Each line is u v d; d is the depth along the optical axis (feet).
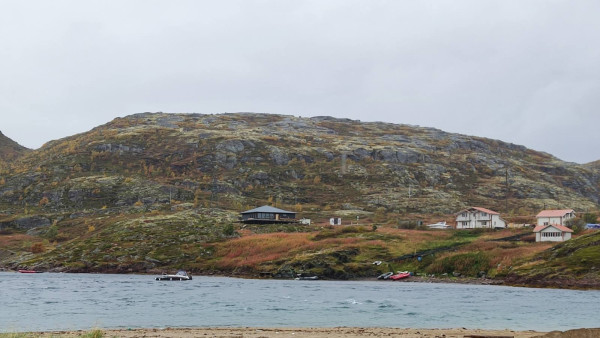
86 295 317.01
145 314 228.02
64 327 186.50
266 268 513.86
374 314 229.66
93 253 604.08
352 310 244.22
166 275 466.70
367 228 636.07
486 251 495.00
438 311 242.58
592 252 431.02
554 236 532.73
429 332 165.99
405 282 447.42
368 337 149.89
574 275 398.01
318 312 236.02
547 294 338.54
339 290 362.12
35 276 506.48
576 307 263.29
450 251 512.63
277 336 151.23
